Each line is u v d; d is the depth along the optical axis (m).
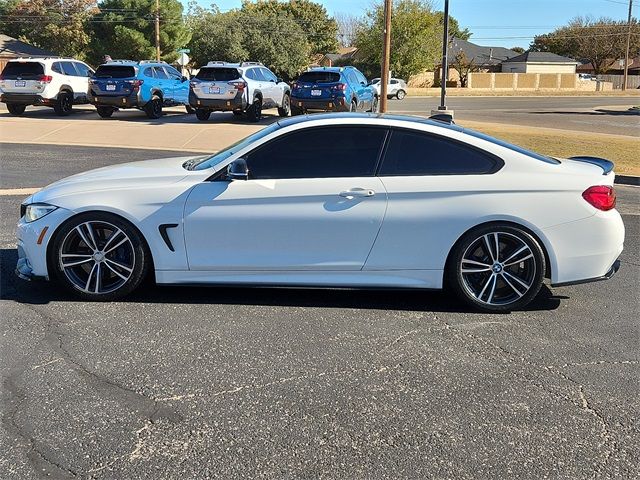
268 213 4.84
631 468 2.96
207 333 4.47
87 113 23.38
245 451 3.05
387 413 3.42
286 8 75.56
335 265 4.89
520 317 4.92
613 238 4.88
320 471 2.90
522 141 16.86
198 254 4.94
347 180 4.84
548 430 3.28
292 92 20.23
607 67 84.38
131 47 53.34
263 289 5.43
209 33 56.12
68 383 3.70
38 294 5.21
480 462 2.99
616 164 13.38
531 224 4.79
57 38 52.66
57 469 2.89
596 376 3.91
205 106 20.19
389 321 4.77
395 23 58.66
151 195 4.90
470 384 3.78
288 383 3.75
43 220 4.93
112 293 5.02
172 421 3.31
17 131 17.22
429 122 5.17
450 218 4.79
